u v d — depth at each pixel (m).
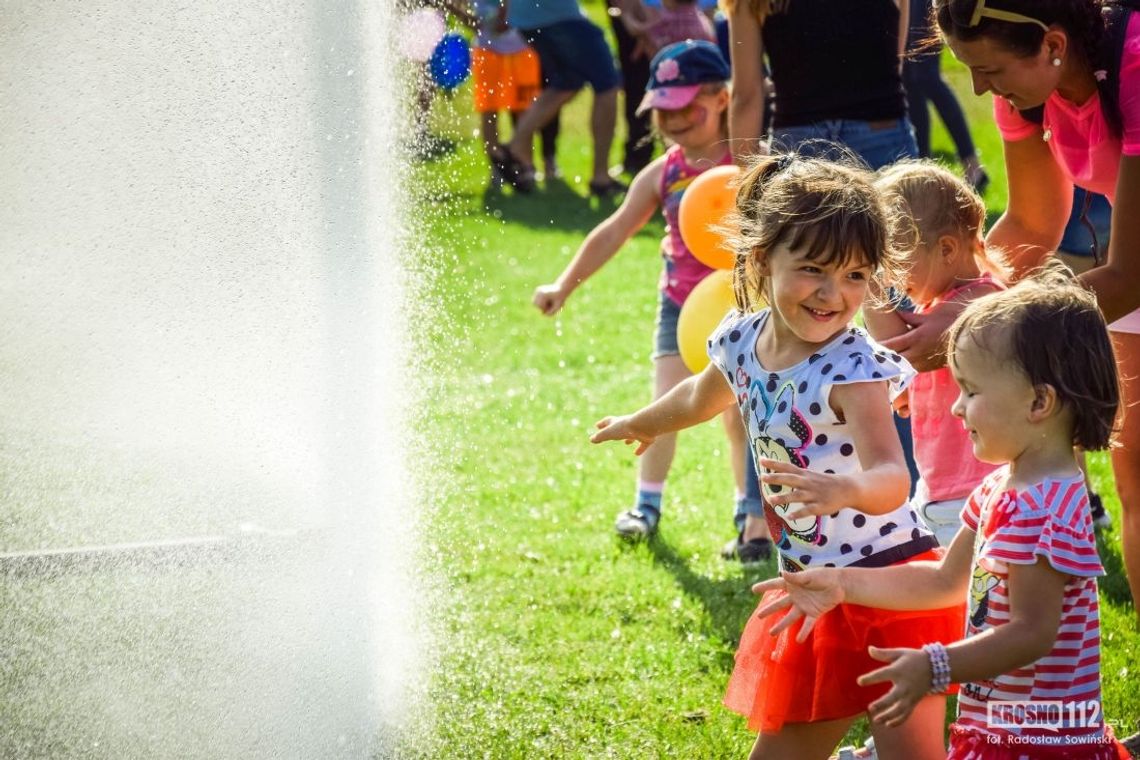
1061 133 5.03
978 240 5.31
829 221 3.98
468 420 9.43
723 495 8.09
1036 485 3.66
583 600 6.43
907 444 6.02
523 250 15.35
